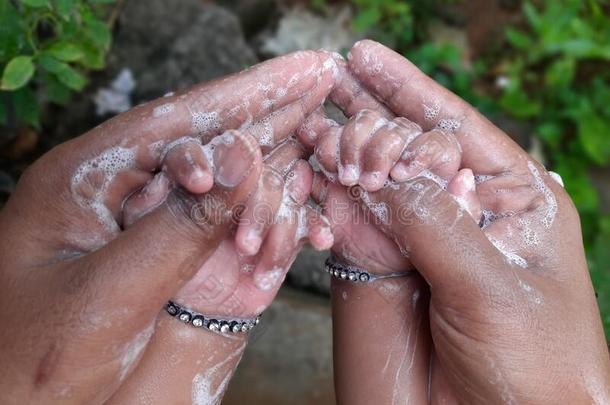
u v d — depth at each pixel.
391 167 0.33
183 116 0.32
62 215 0.32
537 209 0.35
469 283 0.32
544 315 0.32
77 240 0.32
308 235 0.32
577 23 0.72
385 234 0.34
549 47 0.71
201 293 0.33
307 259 0.53
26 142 0.53
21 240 0.32
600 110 0.72
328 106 0.39
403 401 0.36
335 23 0.68
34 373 0.30
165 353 0.33
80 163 0.32
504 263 0.32
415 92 0.35
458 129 0.35
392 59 0.35
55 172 0.32
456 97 0.35
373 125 0.33
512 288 0.32
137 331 0.31
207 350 0.34
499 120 0.70
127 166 0.32
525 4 0.72
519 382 0.32
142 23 0.58
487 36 0.74
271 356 0.48
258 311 0.34
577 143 0.71
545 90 0.72
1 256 0.32
